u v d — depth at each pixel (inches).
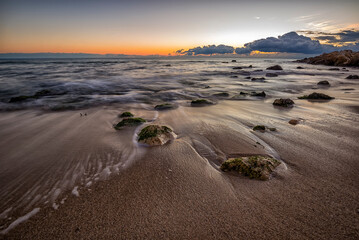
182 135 229.0
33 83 720.3
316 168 156.9
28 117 311.4
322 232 99.6
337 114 313.1
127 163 169.3
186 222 107.7
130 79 868.0
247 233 100.3
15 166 165.6
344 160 168.7
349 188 132.5
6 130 251.3
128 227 105.2
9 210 117.3
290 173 150.7
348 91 546.6
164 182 142.9
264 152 184.4
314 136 222.1
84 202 123.5
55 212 115.7
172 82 789.2
